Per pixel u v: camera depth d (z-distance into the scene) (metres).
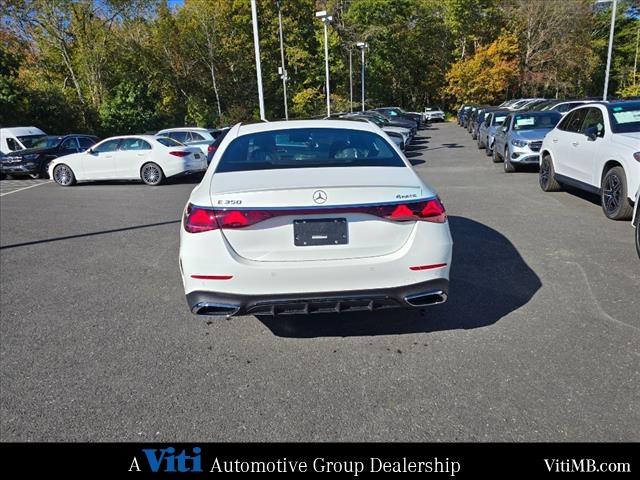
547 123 12.82
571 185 8.38
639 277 4.61
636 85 50.12
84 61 35.53
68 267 5.71
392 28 58.16
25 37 34.19
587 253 5.40
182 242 3.15
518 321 3.76
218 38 46.03
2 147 17.84
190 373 3.19
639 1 56.62
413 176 3.34
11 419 2.75
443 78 59.84
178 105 46.19
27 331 3.92
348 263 3.00
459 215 7.59
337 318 3.96
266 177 3.25
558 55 51.88
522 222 6.98
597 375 2.96
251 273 2.98
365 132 4.08
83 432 2.62
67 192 12.84
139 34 39.84
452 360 3.22
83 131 33.69
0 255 6.37
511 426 2.54
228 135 4.14
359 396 2.86
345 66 55.50
